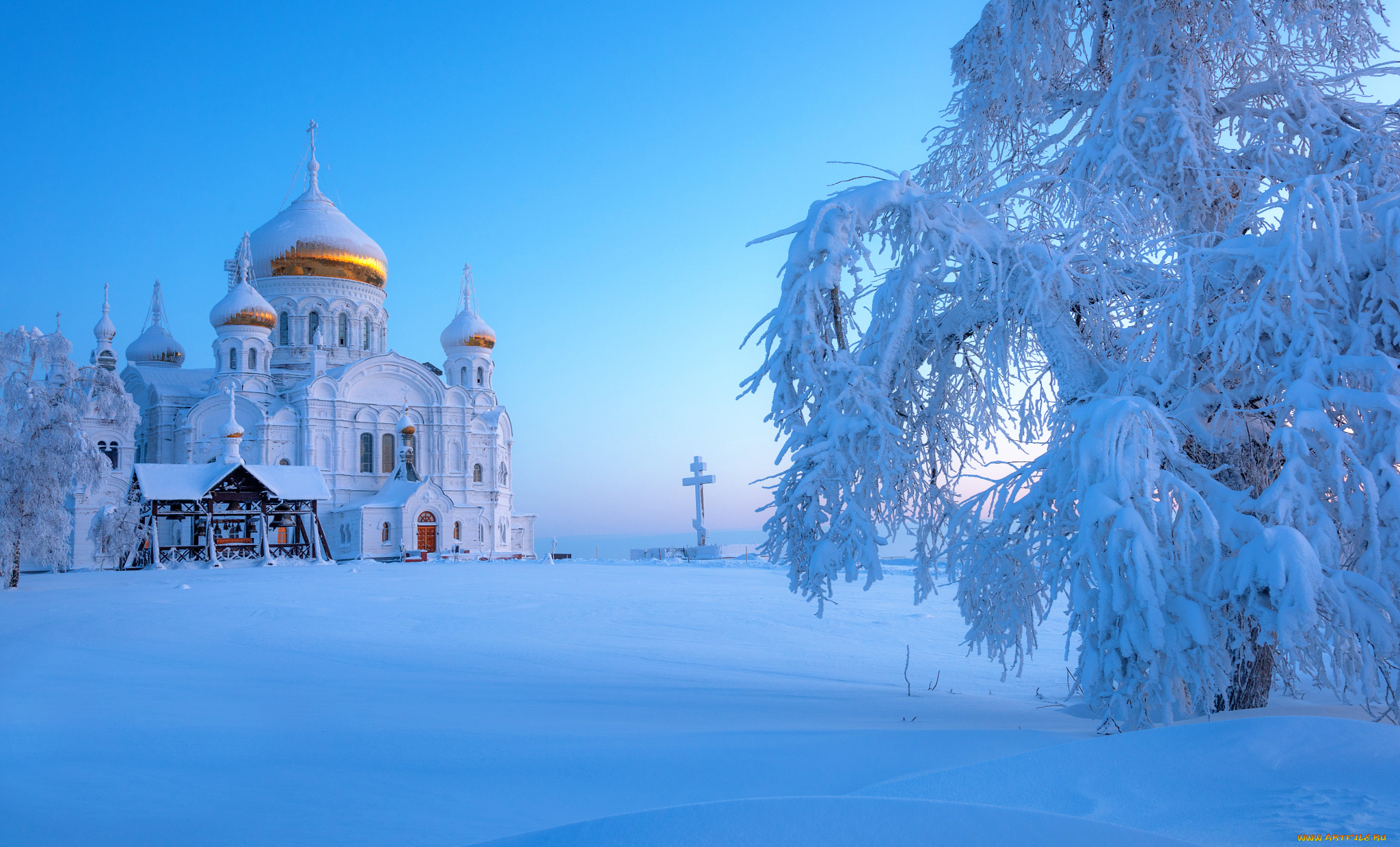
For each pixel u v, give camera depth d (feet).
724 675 41.19
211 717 25.53
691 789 16.43
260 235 250.98
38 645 48.85
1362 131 32.60
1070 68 41.06
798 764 18.02
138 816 14.82
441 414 237.25
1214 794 13.17
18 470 114.52
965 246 31.07
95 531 154.61
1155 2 35.17
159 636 54.03
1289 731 15.02
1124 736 15.57
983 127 41.75
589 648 50.47
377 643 51.49
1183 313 27.07
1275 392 25.98
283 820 14.60
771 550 32.76
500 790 16.69
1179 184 35.27
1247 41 33.78
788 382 31.65
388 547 211.41
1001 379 32.63
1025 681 41.63
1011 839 10.57
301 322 247.09
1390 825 11.16
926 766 17.49
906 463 32.30
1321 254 25.23
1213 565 23.47
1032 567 28.48
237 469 165.17
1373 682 21.33
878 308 32.12
